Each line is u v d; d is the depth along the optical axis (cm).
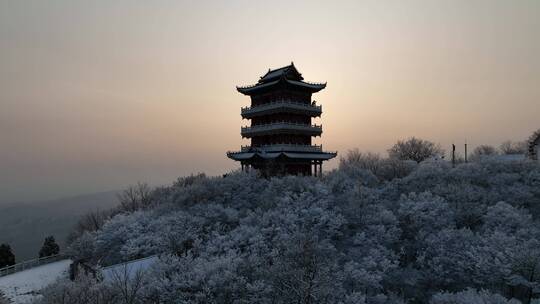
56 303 2916
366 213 5594
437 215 5397
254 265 3741
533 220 5494
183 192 6906
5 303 4319
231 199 6725
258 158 8250
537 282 3784
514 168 7000
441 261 4481
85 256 5550
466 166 7125
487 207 5541
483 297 3281
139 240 5391
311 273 3209
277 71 9294
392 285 4353
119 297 3002
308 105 8606
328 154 8769
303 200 6012
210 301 3192
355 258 4638
